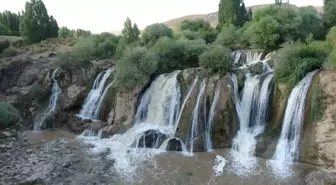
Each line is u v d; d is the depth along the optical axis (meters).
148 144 30.45
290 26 42.03
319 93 25.66
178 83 34.75
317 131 25.36
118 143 31.69
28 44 78.81
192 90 32.97
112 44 54.28
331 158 23.91
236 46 50.12
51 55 58.31
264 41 42.47
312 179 22.06
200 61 35.72
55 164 26.42
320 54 29.72
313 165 24.69
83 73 45.31
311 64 28.47
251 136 29.27
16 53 62.78
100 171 25.06
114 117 37.91
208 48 42.72
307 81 27.30
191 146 29.30
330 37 33.25
